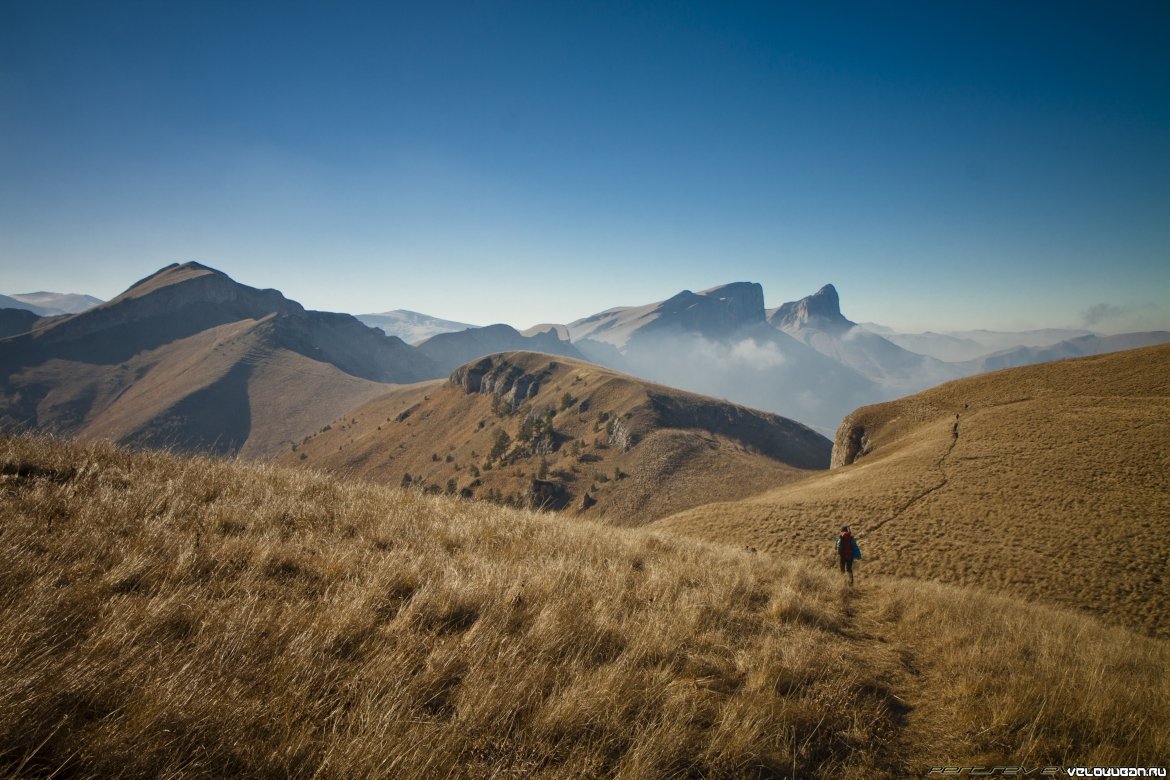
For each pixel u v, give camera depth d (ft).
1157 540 89.51
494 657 13.99
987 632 25.68
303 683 11.14
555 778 10.30
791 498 149.28
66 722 8.91
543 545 27.91
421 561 19.90
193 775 8.64
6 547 14.11
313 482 33.14
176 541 17.39
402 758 9.64
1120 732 15.25
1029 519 104.22
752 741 12.60
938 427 206.90
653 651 16.33
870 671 19.13
